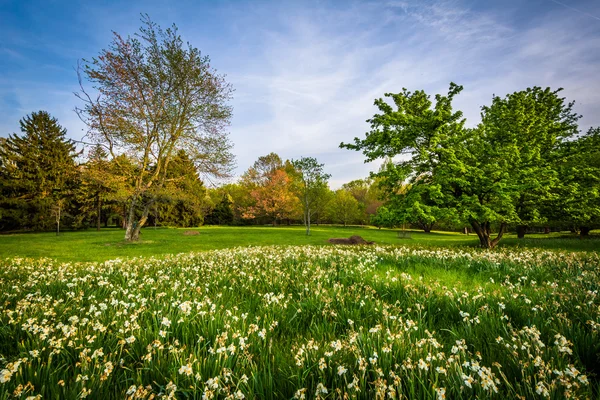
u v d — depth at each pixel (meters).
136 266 7.16
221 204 66.31
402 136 14.09
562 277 5.33
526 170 13.76
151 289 4.48
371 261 7.08
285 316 3.60
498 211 14.57
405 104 15.46
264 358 2.44
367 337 2.62
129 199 22.69
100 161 20.56
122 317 3.34
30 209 39.75
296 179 38.03
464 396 1.85
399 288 4.52
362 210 65.69
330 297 4.10
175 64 21.41
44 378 2.09
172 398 1.80
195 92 22.78
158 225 55.34
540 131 17.17
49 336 2.84
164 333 2.60
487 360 2.34
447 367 2.04
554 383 1.79
